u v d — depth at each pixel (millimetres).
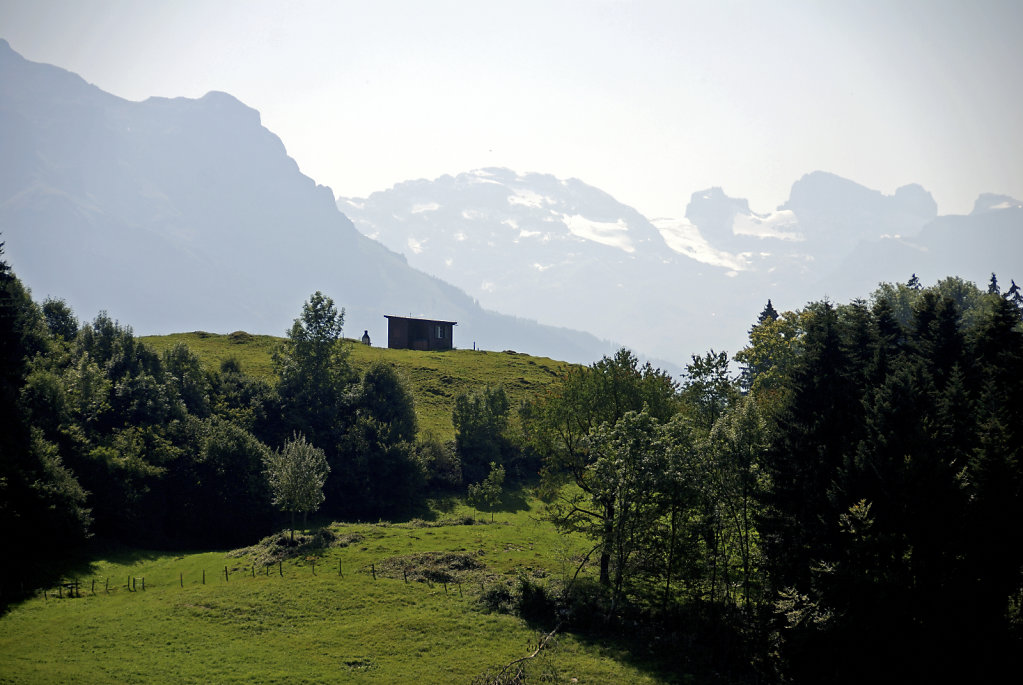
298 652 51406
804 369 62094
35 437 72500
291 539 74188
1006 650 45938
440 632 55344
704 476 59219
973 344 66438
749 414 61031
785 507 56344
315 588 61594
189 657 49844
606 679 50281
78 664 47844
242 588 61812
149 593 62594
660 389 72625
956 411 55875
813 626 49812
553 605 60125
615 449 60406
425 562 68000
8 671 46156
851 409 59062
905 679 47031
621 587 63094
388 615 57719
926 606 47625
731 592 60375
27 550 67312
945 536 48719
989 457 49344
